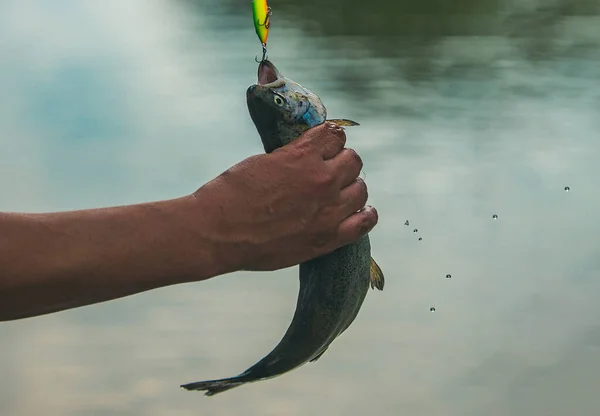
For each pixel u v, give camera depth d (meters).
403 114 11.34
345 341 6.40
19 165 9.88
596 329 6.39
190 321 6.61
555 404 5.75
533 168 9.45
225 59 14.64
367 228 2.03
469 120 11.10
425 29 15.67
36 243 1.73
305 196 1.93
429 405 5.73
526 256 7.58
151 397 5.74
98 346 6.27
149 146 10.59
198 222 1.85
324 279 2.36
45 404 5.65
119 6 20.03
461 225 8.15
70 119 11.53
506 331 6.53
